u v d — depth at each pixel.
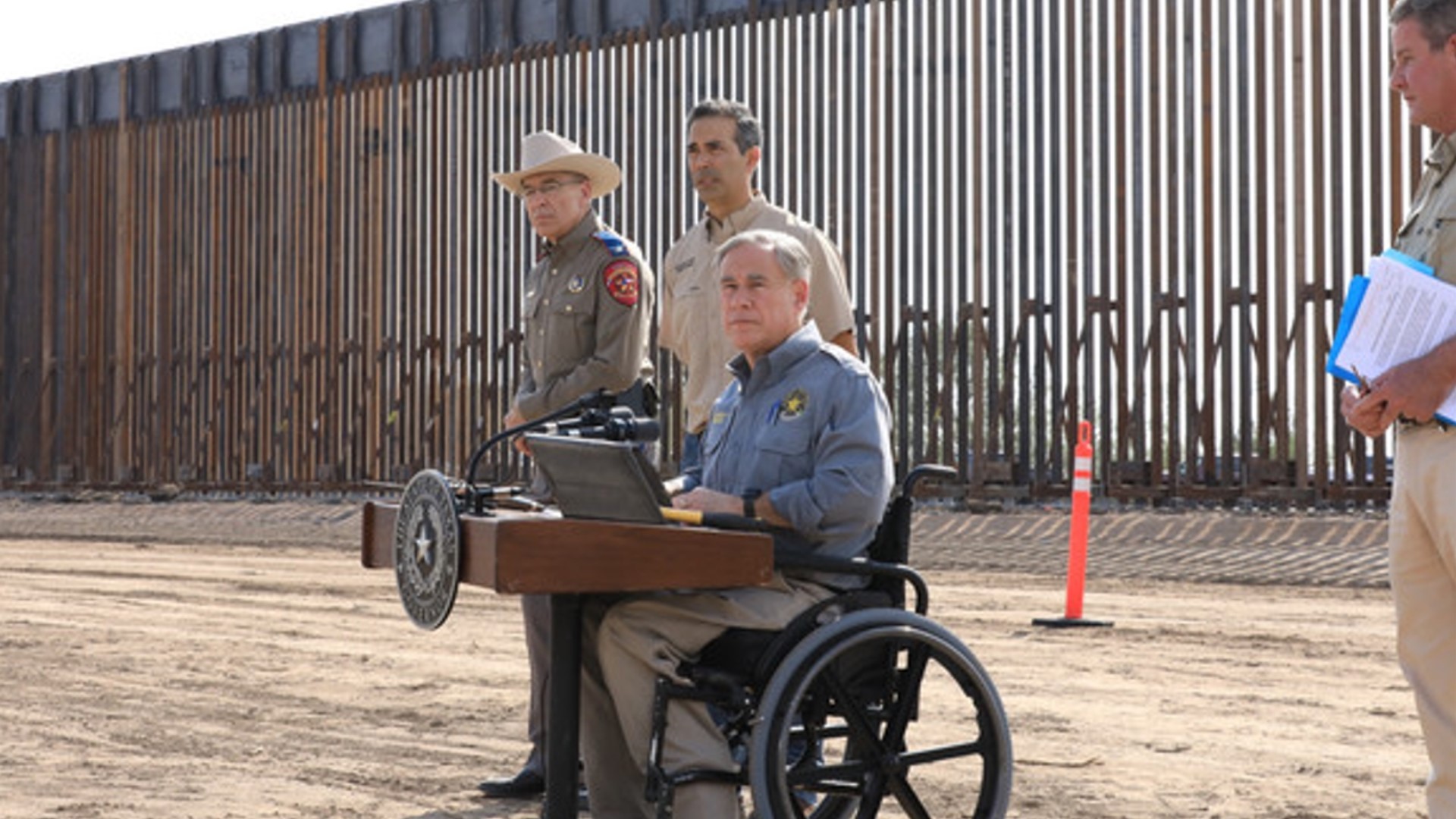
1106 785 5.46
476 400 19.72
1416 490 3.70
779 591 4.04
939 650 4.03
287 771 5.75
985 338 16.05
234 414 22.16
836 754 5.56
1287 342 14.45
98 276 23.61
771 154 17.42
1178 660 8.25
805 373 4.23
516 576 3.72
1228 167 14.84
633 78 18.52
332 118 21.30
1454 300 3.54
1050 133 15.77
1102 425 15.34
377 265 20.75
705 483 4.42
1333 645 8.72
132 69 23.34
